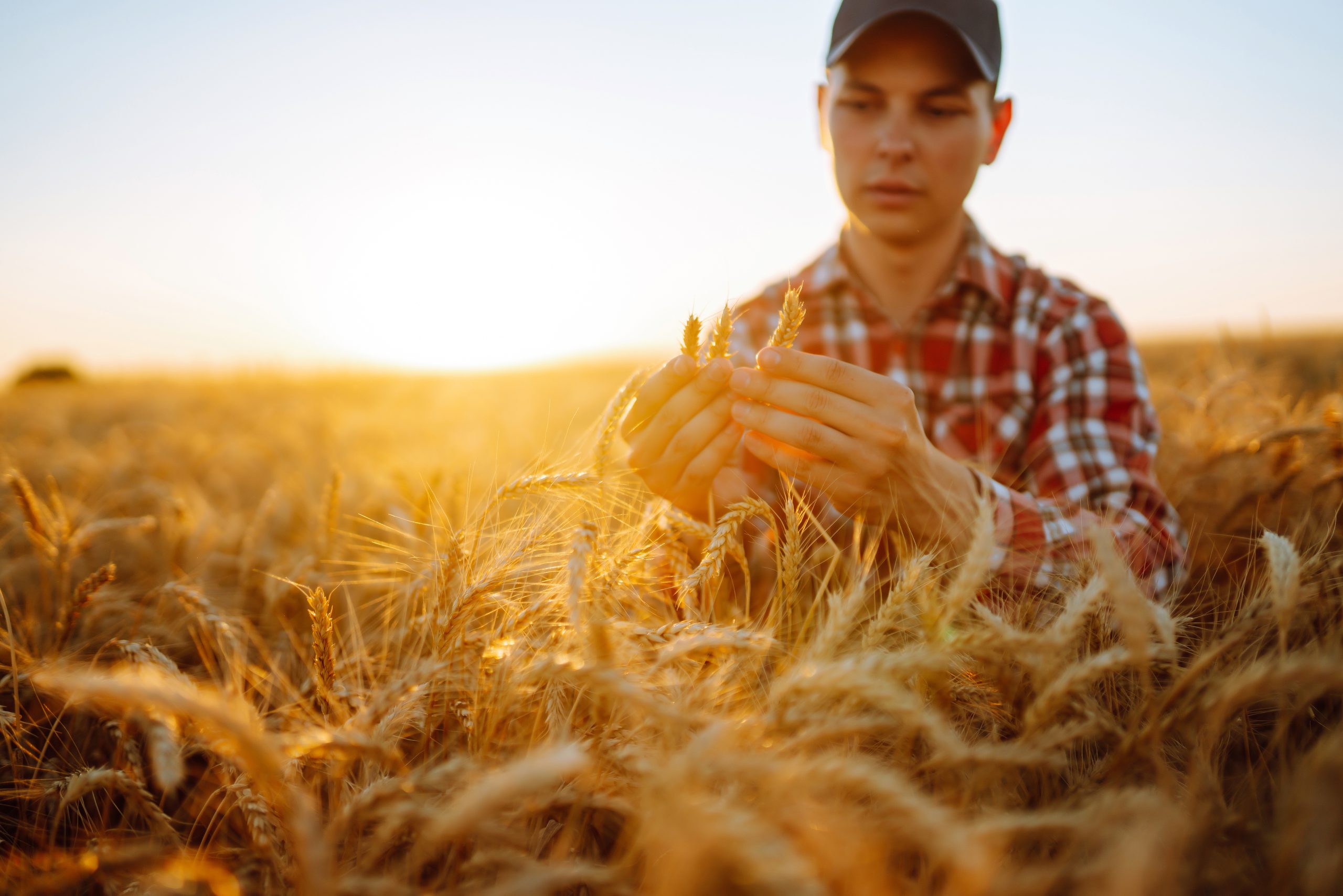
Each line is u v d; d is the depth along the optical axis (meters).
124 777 1.02
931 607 0.97
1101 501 1.81
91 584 1.47
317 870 0.74
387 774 1.07
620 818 0.99
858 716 0.95
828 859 0.75
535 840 0.99
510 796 0.62
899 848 0.87
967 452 2.21
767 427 1.34
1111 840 0.73
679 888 0.67
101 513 2.84
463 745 1.10
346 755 0.90
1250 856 0.83
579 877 0.78
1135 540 1.49
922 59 1.87
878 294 2.34
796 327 1.35
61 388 12.34
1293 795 0.76
